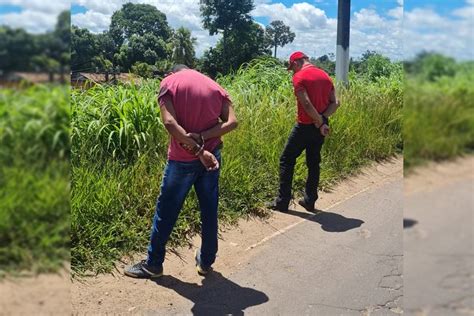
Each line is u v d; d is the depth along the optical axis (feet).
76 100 15.26
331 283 10.71
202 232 10.49
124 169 13.87
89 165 13.53
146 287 10.25
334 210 15.62
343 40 26.91
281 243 12.85
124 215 12.43
